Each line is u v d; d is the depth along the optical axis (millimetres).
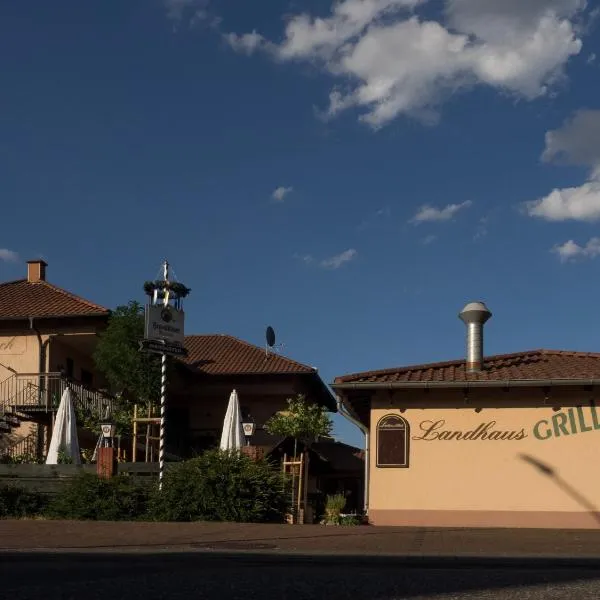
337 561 11617
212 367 36875
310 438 32281
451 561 11789
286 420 31344
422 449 21766
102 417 29266
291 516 20781
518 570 10562
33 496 20828
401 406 22062
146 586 8484
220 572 9828
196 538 15008
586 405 21281
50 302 33219
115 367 30688
